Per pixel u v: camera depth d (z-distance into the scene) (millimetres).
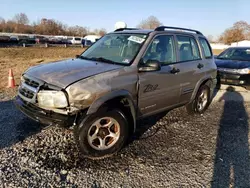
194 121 4840
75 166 3029
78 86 2932
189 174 2955
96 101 3033
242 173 2998
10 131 3900
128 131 3521
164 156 3375
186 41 4617
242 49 9211
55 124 2963
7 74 10133
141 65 3576
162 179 2840
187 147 3670
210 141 3912
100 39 4637
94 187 2654
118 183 2738
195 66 4676
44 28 88000
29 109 3188
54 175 2822
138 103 3619
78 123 3027
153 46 3873
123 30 4578
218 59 8836
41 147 3445
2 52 24188
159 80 3852
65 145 3537
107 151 3297
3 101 5555
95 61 3793
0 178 2697
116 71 3301
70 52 29203
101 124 3223
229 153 3518
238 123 4812
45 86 3037
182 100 4605
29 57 21219
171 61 4184
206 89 5277
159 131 4246
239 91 7871
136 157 3322
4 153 3225
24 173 2822
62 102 2902
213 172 3010
